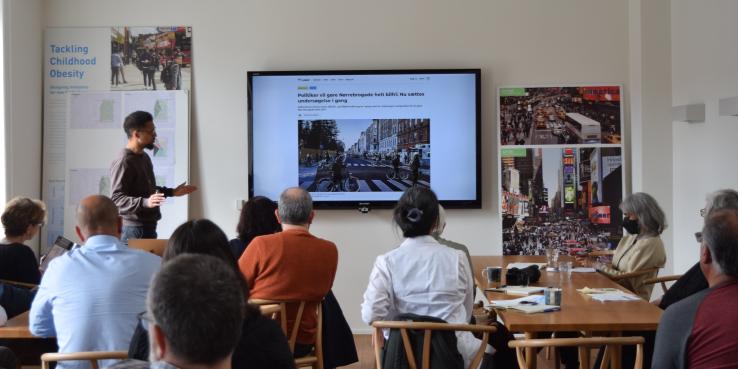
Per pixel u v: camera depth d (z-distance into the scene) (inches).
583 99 253.4
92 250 118.3
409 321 128.8
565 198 253.0
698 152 230.8
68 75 256.5
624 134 254.1
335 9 257.6
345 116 255.8
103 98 256.4
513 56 256.5
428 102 254.7
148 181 218.2
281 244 147.7
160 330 54.5
